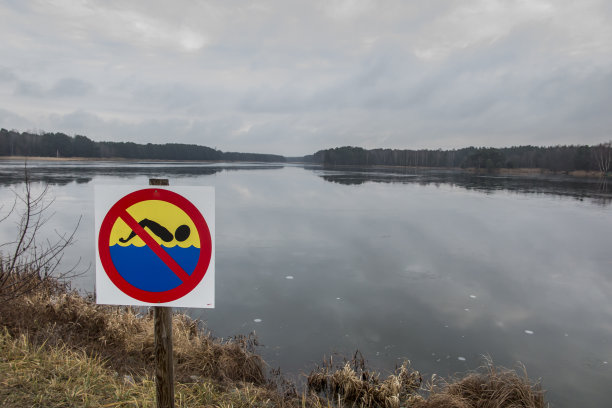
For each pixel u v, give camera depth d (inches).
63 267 342.0
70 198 833.5
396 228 631.2
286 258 426.0
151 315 219.9
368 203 986.7
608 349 229.0
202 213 58.9
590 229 649.6
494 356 215.9
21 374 113.5
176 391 133.5
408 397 166.9
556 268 410.9
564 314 284.0
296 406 149.3
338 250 470.3
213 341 212.7
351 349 216.2
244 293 306.8
